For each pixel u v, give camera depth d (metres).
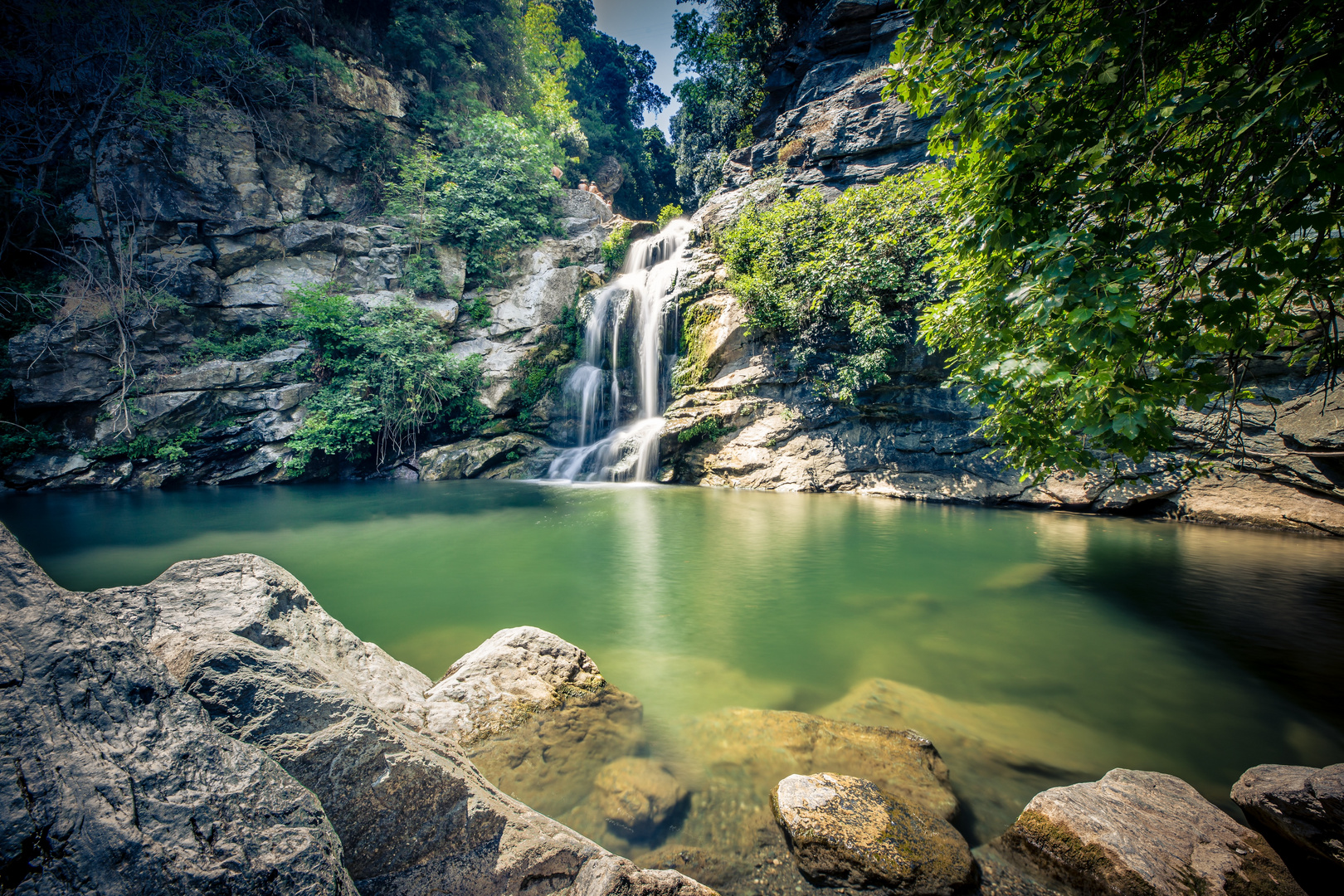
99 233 15.70
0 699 1.17
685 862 2.43
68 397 14.30
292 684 1.85
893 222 12.99
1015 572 7.36
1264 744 3.53
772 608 6.16
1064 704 4.05
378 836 1.72
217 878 1.17
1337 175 2.44
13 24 14.84
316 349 16.84
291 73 17.80
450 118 22.25
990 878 2.40
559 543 8.97
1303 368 8.98
